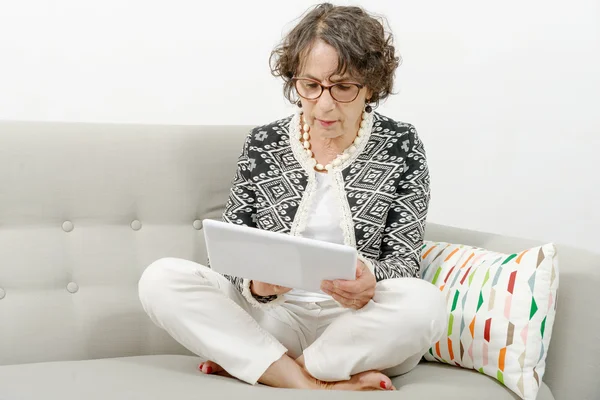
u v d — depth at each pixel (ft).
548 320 4.81
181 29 7.71
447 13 7.95
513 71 7.98
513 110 8.02
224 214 5.49
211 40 7.77
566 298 5.16
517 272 4.89
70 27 7.52
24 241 5.74
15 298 5.66
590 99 7.97
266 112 7.93
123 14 7.59
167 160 6.10
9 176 5.75
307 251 4.25
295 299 5.24
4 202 5.74
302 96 5.00
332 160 5.35
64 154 5.89
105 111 7.66
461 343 5.00
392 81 5.37
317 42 4.83
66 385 4.36
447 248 5.81
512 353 4.72
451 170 8.14
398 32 7.96
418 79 8.03
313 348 4.82
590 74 7.94
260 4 7.79
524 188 8.11
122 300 5.86
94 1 7.54
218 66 7.80
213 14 7.74
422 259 5.89
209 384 4.48
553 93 7.98
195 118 7.83
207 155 6.19
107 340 5.79
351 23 4.87
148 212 6.07
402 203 5.32
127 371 4.71
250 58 7.84
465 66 8.01
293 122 5.50
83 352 5.72
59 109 7.59
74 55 7.55
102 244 5.92
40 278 5.73
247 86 7.87
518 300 4.79
